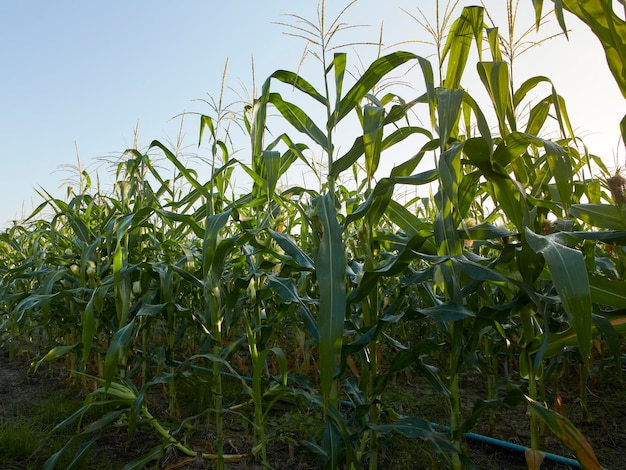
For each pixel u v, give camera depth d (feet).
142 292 10.80
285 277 8.52
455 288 6.39
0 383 13.78
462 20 6.89
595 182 6.90
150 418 7.60
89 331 7.34
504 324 9.73
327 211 5.50
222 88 9.09
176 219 7.88
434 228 6.62
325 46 7.75
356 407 6.93
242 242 7.35
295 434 9.31
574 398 11.59
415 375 14.11
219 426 7.72
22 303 9.73
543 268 6.01
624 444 9.02
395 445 8.29
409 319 6.55
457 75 7.18
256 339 8.94
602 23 4.63
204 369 8.65
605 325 5.35
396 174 7.22
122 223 7.83
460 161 6.29
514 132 5.72
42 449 8.84
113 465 8.43
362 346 6.55
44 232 13.58
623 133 5.02
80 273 10.72
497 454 8.71
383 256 8.68
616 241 5.44
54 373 14.90
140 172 11.28
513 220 6.09
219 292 7.96
